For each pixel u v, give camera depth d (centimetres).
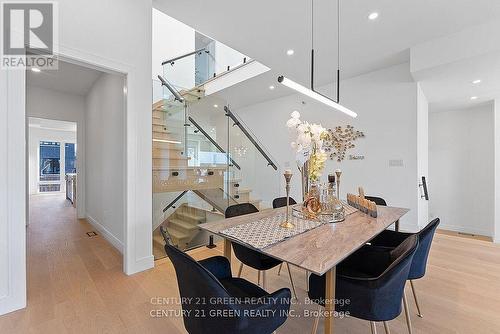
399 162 421
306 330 173
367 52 379
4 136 184
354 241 149
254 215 223
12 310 188
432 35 329
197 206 406
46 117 486
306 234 164
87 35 222
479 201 583
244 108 704
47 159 1007
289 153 602
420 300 209
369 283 123
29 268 266
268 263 194
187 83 641
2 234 184
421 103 438
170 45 609
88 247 337
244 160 506
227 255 187
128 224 252
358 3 267
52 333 165
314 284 145
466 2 262
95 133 445
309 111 559
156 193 339
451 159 620
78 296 211
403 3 265
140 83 261
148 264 267
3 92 184
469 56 310
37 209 629
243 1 267
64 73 397
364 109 464
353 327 176
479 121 581
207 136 454
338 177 271
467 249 332
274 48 368
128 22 251
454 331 170
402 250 150
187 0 266
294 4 271
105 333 166
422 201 434
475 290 225
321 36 335
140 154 262
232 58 566
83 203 527
